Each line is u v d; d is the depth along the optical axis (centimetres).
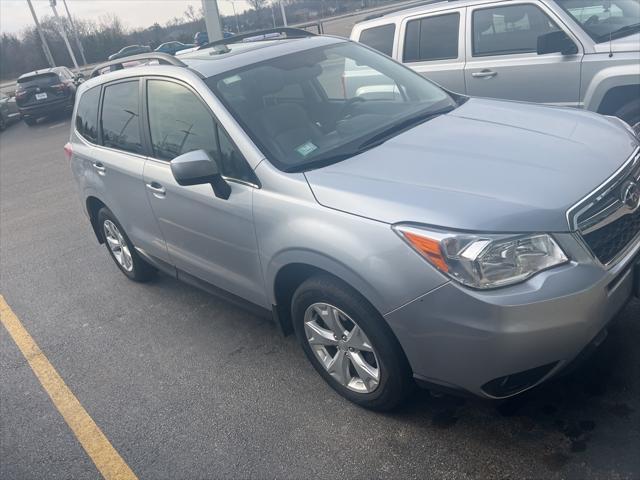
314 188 287
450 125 337
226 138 331
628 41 527
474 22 614
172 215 385
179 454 312
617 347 317
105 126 459
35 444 343
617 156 286
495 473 258
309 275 311
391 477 268
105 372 402
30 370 423
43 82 1966
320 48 402
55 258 639
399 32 676
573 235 243
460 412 296
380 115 357
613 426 268
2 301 552
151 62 448
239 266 346
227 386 360
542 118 336
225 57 385
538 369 245
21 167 1258
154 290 512
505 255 236
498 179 265
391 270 252
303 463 287
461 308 239
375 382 292
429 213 250
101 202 501
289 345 390
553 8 559
